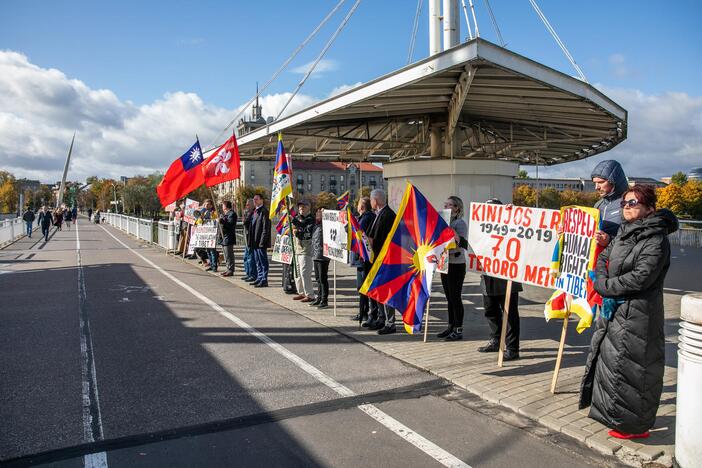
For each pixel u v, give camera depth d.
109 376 5.30
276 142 15.20
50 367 5.58
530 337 6.95
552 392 4.79
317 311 8.62
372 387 5.02
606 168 4.67
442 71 7.94
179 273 13.41
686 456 3.34
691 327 3.34
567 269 4.67
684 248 23.44
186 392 4.85
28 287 10.98
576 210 4.57
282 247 10.19
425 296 6.47
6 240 24.36
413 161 13.61
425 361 5.82
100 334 7.01
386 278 6.54
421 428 4.11
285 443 3.83
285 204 9.96
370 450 3.73
